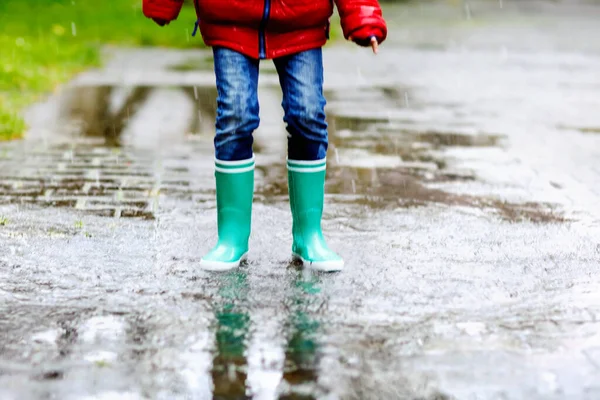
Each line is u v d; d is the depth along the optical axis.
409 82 14.45
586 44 21.81
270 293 4.44
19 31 18.31
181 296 4.38
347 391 3.31
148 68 15.41
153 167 7.64
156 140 8.98
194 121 10.18
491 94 13.07
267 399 3.24
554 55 19.11
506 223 5.96
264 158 8.20
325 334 3.88
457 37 23.62
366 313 4.15
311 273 4.80
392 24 27.98
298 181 4.99
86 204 6.28
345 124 10.24
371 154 8.49
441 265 4.96
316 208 5.02
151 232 5.59
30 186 6.79
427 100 12.37
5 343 3.73
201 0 4.77
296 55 4.88
